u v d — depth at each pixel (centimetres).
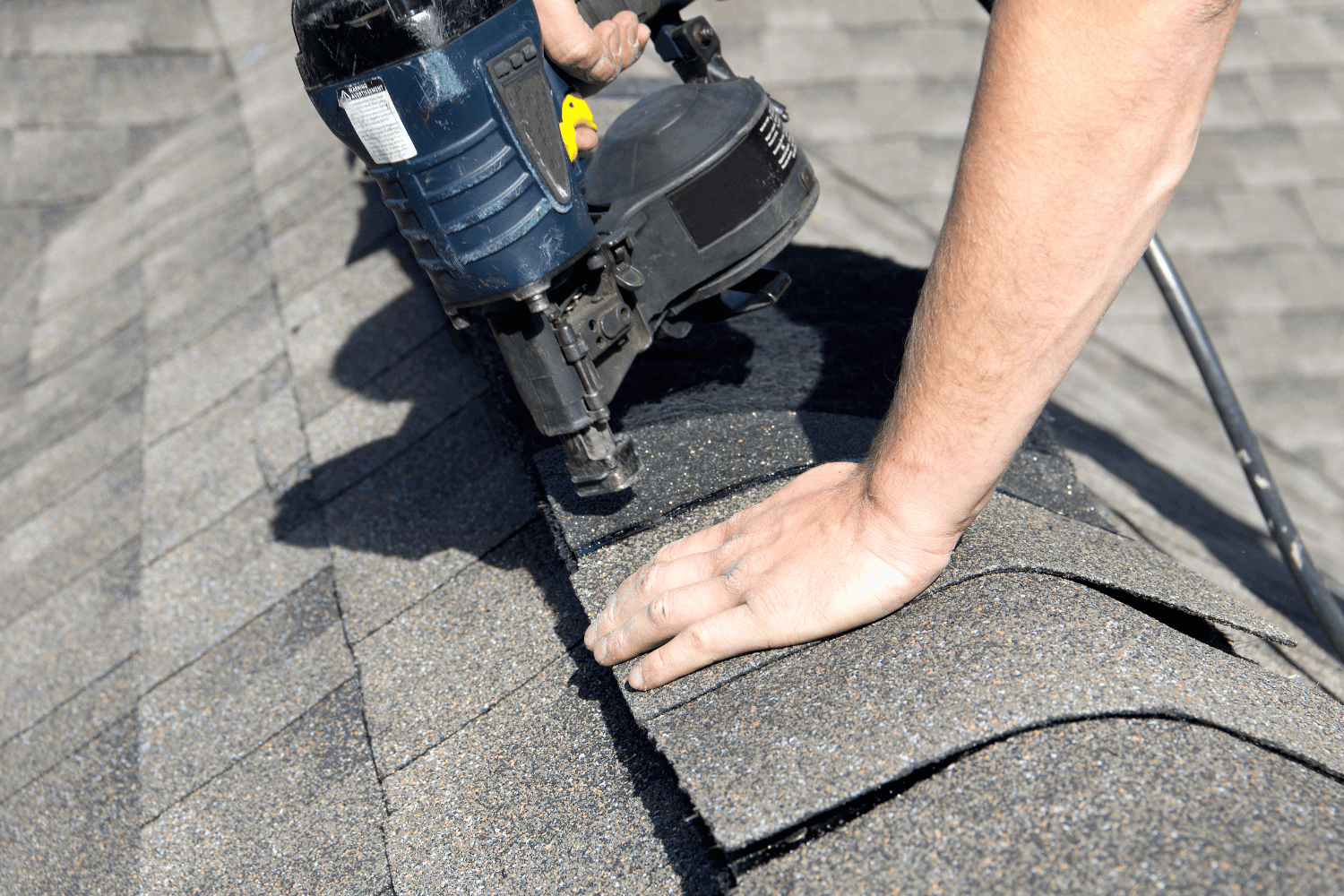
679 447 124
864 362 148
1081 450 270
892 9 482
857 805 75
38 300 307
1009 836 67
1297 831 64
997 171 69
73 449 222
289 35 414
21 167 383
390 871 102
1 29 394
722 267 116
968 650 83
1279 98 512
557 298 103
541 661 118
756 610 89
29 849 134
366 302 204
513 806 101
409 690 125
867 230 366
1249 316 456
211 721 139
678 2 132
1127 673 79
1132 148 66
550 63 104
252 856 116
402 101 85
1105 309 74
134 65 402
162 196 316
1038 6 65
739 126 115
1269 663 168
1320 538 358
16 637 176
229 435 195
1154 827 65
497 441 154
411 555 146
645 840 90
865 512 87
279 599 153
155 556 176
